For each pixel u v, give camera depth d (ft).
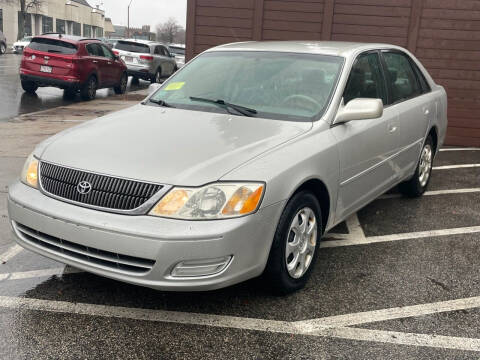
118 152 10.05
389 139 14.35
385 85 14.83
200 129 11.09
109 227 9.07
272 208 9.63
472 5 27.09
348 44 14.69
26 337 9.25
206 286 9.11
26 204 10.09
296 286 10.97
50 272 11.82
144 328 9.68
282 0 29.04
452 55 27.86
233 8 29.45
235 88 13.10
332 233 15.03
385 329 9.87
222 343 9.27
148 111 12.60
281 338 9.47
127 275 9.22
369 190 13.82
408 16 27.96
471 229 15.62
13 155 22.68
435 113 18.03
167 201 9.04
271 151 10.18
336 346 9.27
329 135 11.62
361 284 11.72
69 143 10.75
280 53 13.91
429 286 11.75
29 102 42.52
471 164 24.53
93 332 9.49
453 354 9.13
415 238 14.75
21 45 123.24
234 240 9.06
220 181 9.22
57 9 206.49
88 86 46.16
